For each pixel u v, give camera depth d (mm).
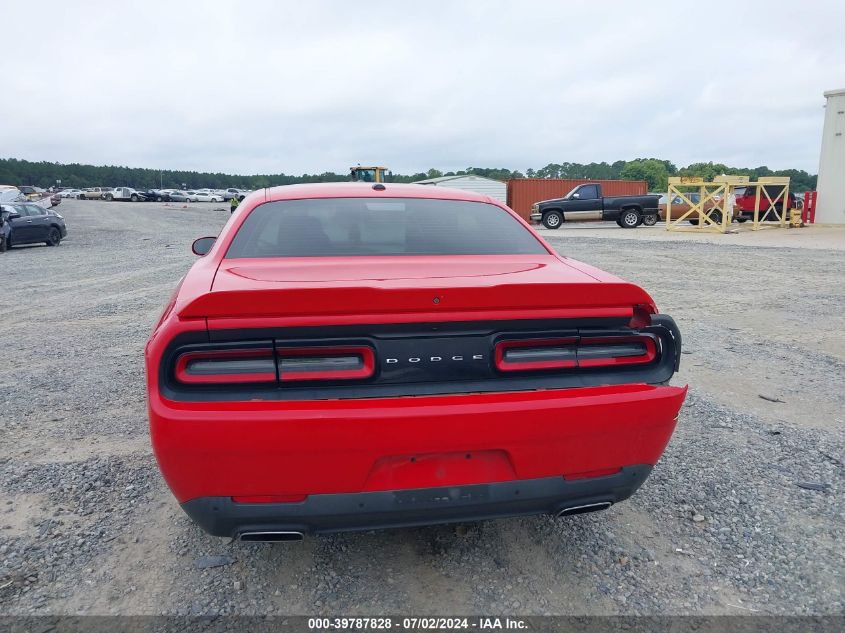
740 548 2916
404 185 3922
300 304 2174
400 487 2279
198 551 2912
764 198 26969
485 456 2346
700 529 3084
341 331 2246
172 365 2191
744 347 6410
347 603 2557
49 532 3051
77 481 3574
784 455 3887
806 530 3057
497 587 2662
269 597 2592
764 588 2629
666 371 2518
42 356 6305
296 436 2150
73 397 5012
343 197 3576
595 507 2523
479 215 3588
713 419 4469
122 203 70312
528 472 2355
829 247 17375
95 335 7270
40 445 4074
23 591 2598
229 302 2143
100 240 23562
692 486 3506
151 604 2535
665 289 10156
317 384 2234
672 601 2557
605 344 2469
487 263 3031
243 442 2137
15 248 20312
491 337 2363
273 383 2205
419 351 2301
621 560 2844
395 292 2211
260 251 3053
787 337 6840
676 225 27922
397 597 2596
